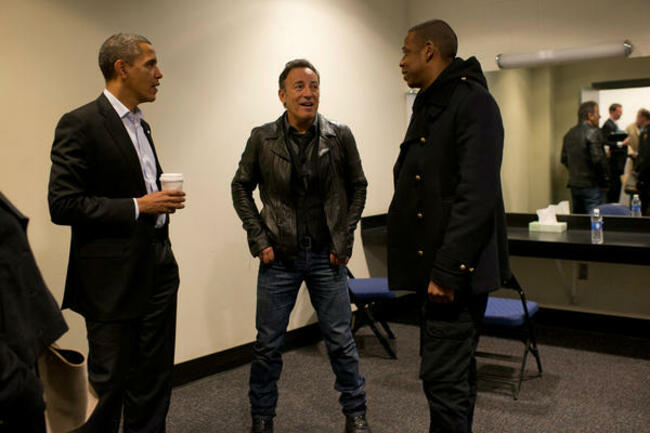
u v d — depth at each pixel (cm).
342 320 251
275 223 248
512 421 271
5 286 100
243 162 261
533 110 438
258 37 370
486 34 455
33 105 270
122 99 213
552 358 361
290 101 247
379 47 464
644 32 394
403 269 189
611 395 299
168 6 321
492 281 175
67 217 194
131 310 205
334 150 253
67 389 118
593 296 425
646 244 343
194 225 339
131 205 201
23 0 265
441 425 179
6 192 263
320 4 411
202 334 344
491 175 168
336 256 246
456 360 177
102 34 294
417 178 183
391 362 357
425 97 185
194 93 335
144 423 224
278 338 253
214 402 305
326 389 317
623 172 407
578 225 424
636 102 399
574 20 418
